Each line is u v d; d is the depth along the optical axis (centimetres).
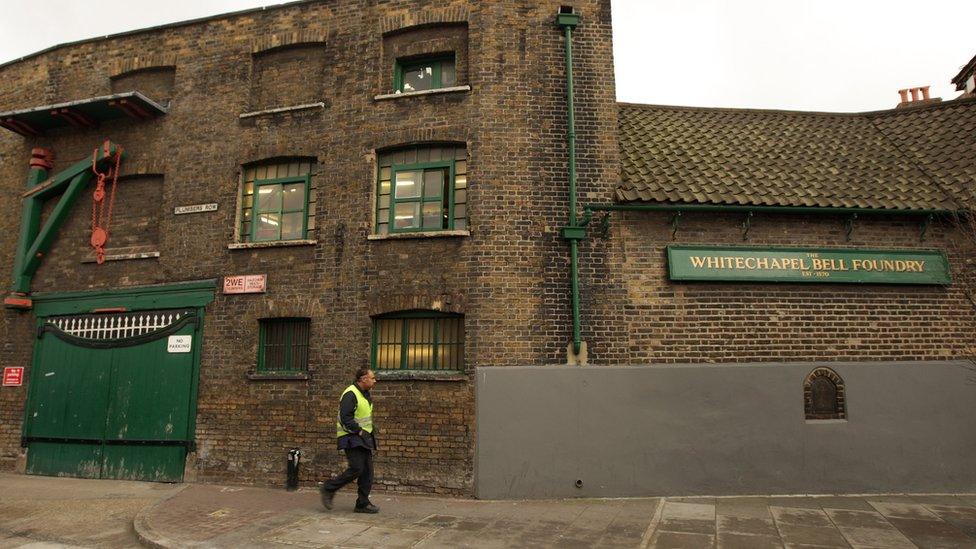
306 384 983
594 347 919
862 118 1252
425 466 902
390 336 980
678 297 938
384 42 1090
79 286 1146
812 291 951
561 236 956
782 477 885
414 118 1023
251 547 633
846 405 909
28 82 1281
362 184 1024
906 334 945
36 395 1120
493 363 910
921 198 967
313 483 949
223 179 1101
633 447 885
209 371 1034
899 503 824
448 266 955
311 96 1112
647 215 962
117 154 1152
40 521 774
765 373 910
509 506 821
